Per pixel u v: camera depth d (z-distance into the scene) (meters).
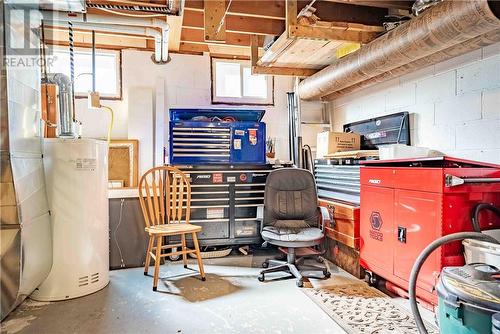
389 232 2.49
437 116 2.83
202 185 3.51
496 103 2.35
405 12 3.08
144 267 3.23
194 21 3.29
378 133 3.52
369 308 2.28
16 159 1.96
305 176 3.17
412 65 2.88
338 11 3.08
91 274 2.59
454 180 2.02
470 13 1.86
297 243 2.72
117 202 3.21
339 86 3.41
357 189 3.18
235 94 4.43
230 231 3.59
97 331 2.01
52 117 2.85
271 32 3.37
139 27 2.98
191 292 2.60
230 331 2.00
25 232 2.02
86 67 3.97
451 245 2.06
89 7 2.62
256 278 2.92
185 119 3.67
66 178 2.49
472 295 1.45
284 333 1.97
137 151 3.91
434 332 1.93
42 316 2.21
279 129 4.50
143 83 4.07
